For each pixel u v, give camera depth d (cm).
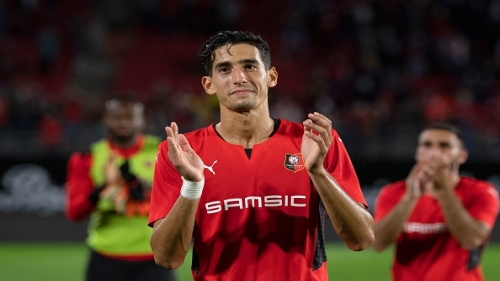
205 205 1269
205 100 6412
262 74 1273
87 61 7594
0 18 7594
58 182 4912
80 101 6731
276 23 8138
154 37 7931
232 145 1288
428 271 1866
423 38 7781
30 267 3950
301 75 7662
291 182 1265
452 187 1848
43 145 5266
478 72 7519
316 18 7994
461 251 1853
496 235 4800
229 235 1264
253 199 1260
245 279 1259
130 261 2164
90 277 2202
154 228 1282
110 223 2184
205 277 1283
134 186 2203
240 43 1270
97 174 2223
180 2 8025
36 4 7819
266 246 1259
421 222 1867
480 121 6862
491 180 5169
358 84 6969
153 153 2270
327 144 1162
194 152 1205
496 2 8081
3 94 6209
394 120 6203
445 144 1906
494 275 3756
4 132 5269
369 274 3778
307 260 1266
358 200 1285
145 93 7425
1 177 4891
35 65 7388
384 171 5125
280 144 1287
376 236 1855
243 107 1260
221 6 7981
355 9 7956
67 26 7788
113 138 2269
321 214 1288
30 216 4878
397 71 7512
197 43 7938
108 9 7956
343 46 7788
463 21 8038
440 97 6925
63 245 4772
